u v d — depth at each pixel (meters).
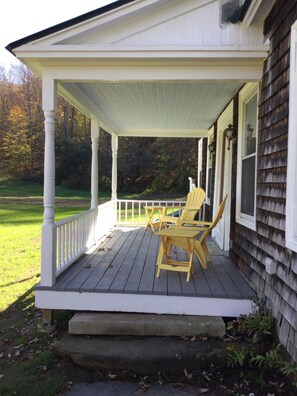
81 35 3.42
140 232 7.24
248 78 3.43
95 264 4.40
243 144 4.24
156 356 2.75
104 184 26.83
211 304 3.28
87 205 19.48
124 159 26.44
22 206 18.48
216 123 6.63
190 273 4.00
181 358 2.73
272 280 2.92
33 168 32.41
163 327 3.06
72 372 2.78
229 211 5.16
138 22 3.47
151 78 3.50
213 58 3.32
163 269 4.17
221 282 3.69
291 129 2.54
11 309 4.30
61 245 3.96
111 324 3.09
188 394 2.48
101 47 3.31
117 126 7.60
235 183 4.54
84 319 3.16
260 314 3.02
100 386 2.60
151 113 6.00
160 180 25.36
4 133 33.03
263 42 3.41
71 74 3.52
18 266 6.31
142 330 3.08
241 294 3.29
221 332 3.03
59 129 31.53
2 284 5.27
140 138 26.98
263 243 3.20
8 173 32.47
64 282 3.58
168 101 5.07
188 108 5.58
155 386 2.59
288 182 2.56
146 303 3.33
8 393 2.54
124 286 3.47
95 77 3.51
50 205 3.52
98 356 2.77
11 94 34.66
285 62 2.73
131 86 4.25
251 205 3.80
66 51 3.33
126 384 2.63
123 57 3.34
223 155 5.96
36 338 3.43
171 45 3.33
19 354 3.15
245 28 3.45
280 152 2.80
